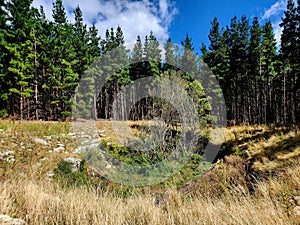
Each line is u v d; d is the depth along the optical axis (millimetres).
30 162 5852
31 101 16422
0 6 14078
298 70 18016
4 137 7570
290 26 16734
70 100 17609
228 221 2375
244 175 5242
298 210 2615
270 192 3393
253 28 22500
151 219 2572
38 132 9086
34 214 2475
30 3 15539
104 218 2434
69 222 2404
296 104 20562
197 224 2434
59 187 4148
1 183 3430
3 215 2334
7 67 13750
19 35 14250
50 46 16844
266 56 21266
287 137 7211
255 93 22250
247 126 12312
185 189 5535
